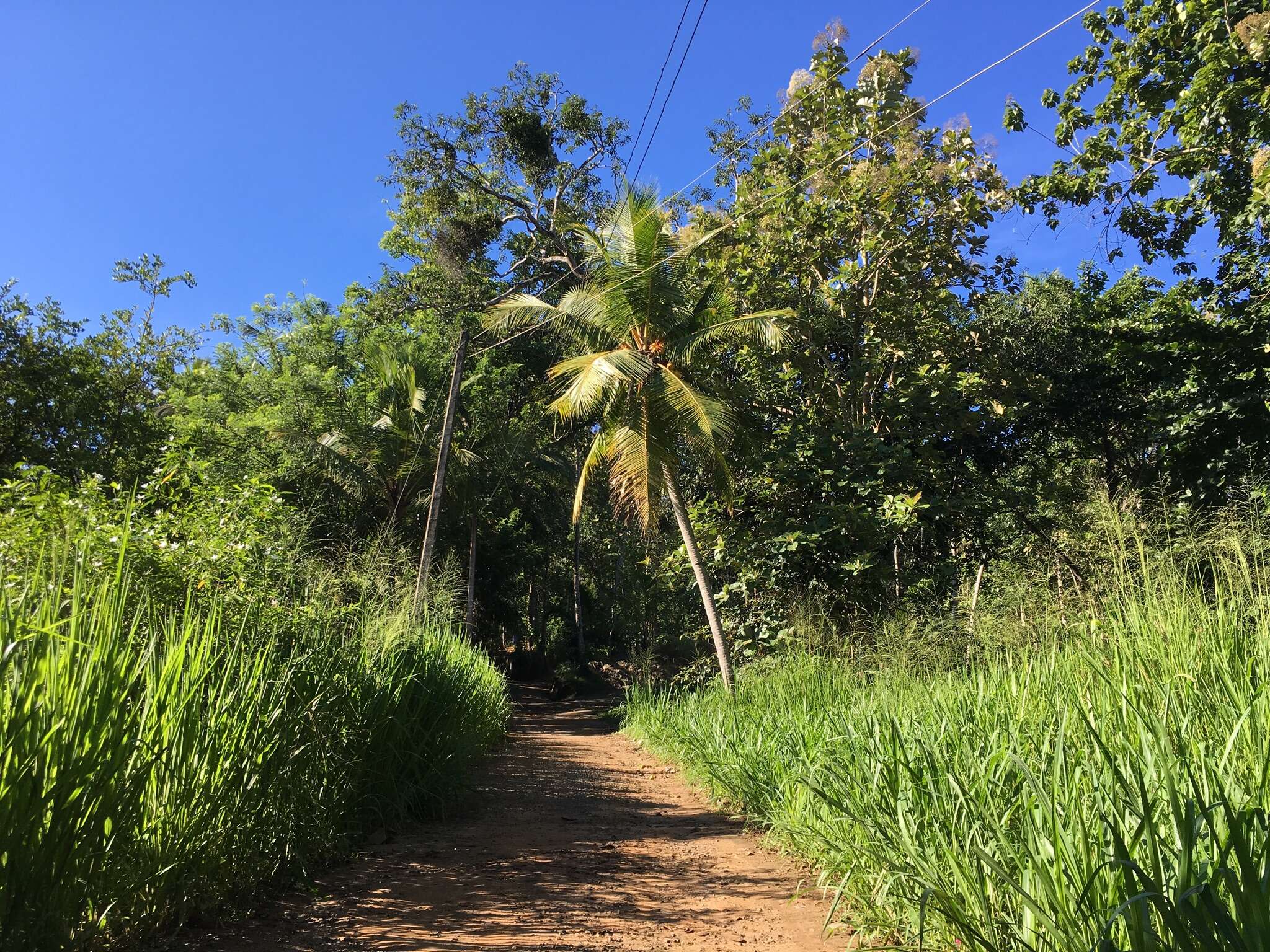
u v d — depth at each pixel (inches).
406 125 967.6
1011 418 647.1
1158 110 479.2
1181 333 585.3
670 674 895.1
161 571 202.8
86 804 122.0
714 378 650.8
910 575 522.0
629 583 1455.5
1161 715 139.6
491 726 487.2
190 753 154.3
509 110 973.2
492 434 1065.5
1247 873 83.5
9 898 108.4
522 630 1389.0
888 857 147.7
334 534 652.1
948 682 234.4
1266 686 133.3
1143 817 99.6
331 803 218.7
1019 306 712.4
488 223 1011.3
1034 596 236.1
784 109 636.7
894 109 590.2
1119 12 490.6
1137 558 191.9
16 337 634.2
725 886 197.0
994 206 581.3
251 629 215.3
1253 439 530.9
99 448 659.4
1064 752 135.0
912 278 622.8
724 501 593.6
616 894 189.0
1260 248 544.1
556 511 1305.4
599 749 606.5
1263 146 419.5
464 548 1093.1
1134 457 624.4
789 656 421.7
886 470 561.6
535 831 268.8
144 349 730.2
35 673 115.9
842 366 666.8
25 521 193.5
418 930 156.6
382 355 964.0
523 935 155.2
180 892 148.4
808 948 148.7
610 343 605.3
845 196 605.6
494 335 1110.4
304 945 144.9
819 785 194.7
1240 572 178.5
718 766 315.3
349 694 241.8
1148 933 84.6
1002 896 123.3
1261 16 373.1
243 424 869.8
